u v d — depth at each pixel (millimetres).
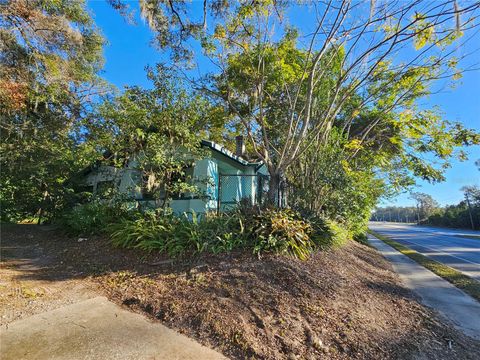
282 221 6172
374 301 4637
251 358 2846
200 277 4457
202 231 5734
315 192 9383
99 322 3254
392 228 42500
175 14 7742
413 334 3674
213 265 4867
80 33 10516
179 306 3662
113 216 7539
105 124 8039
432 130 10352
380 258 9742
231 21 7871
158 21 7777
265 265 4949
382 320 3984
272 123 10742
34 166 9211
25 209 9750
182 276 4539
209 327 3264
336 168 9570
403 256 10914
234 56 8977
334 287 4727
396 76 8578
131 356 2668
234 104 10445
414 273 7688
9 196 9547
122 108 7648
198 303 3719
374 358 3033
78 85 11797
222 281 4355
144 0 7391
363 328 3602
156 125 7590
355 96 10266
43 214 9898
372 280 5930
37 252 6289
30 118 10734
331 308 3994
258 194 11445
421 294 5656
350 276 5641
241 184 11797
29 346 2703
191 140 7633
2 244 6895
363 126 12703
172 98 7699
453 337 3717
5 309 3396
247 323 3375
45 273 4891
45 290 4086
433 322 4148
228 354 2889
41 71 9828
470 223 40875
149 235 5742
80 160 9672
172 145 7484
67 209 9281
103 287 4312
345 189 9852
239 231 5844
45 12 9508
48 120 11523
